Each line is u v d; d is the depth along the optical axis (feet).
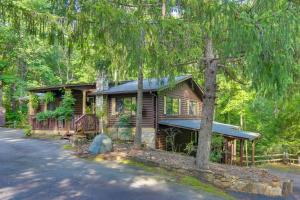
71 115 73.26
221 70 43.27
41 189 28.60
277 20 23.99
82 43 25.88
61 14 24.95
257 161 77.41
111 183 32.58
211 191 34.47
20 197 26.04
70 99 74.23
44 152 48.52
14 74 111.55
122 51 26.84
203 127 41.86
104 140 48.83
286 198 37.65
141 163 43.39
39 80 123.13
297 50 27.50
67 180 32.24
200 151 41.70
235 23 25.18
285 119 83.97
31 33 24.98
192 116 83.92
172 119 74.38
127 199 27.99
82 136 61.77
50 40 25.35
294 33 24.34
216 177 39.22
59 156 45.47
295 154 83.05
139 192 30.37
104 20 23.59
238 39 25.59
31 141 61.98
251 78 27.89
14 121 102.63
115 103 74.02
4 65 101.19
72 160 42.98
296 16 23.81
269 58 25.67
